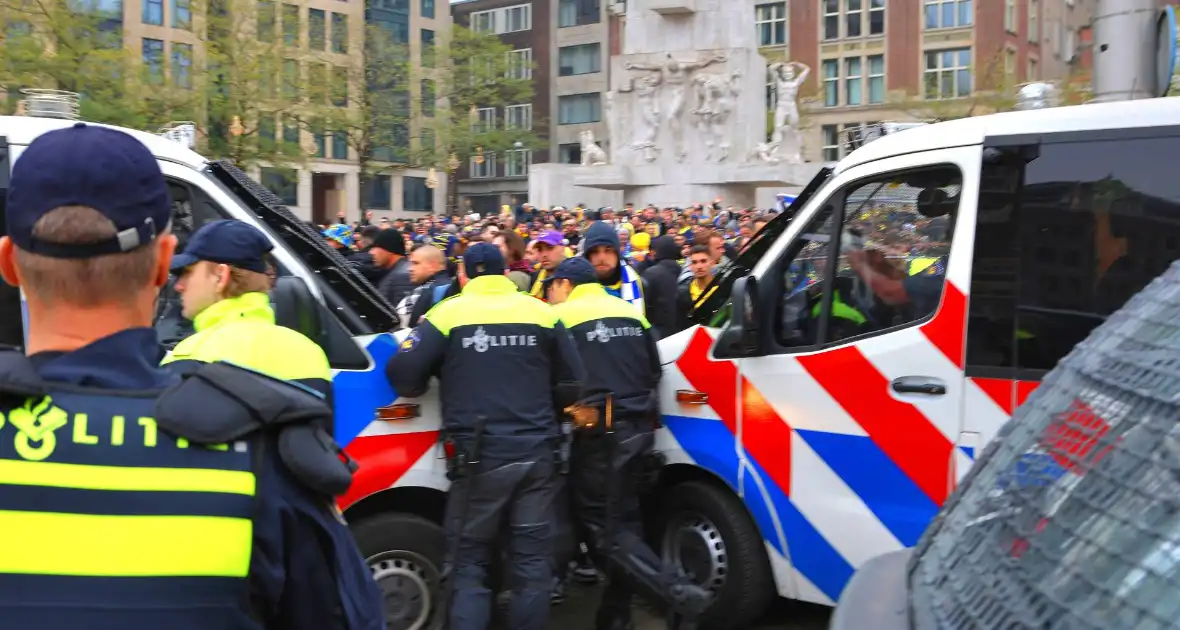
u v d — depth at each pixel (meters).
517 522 4.59
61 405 1.54
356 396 4.60
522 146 56.12
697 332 5.40
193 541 1.52
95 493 1.51
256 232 3.41
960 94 48.69
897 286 4.70
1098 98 6.57
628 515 5.18
